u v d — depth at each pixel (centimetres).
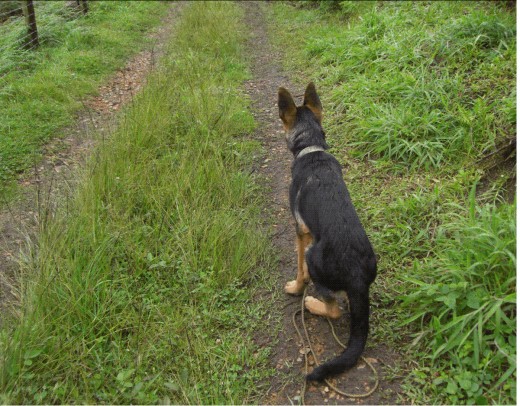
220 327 304
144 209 387
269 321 308
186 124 523
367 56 619
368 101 516
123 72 741
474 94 473
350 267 258
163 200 391
